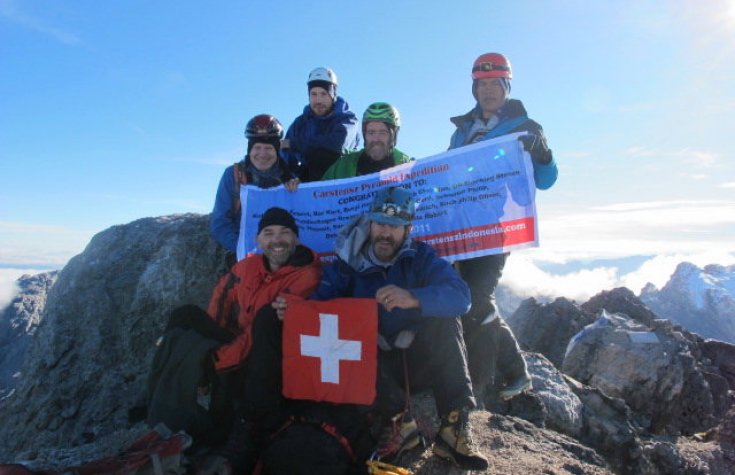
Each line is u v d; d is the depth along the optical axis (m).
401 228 2.32
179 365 2.28
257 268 2.57
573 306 7.48
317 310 2.09
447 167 3.13
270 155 3.38
